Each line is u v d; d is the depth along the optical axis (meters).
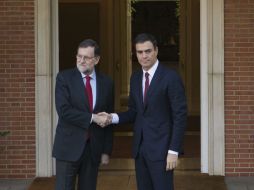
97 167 11.27
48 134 16.56
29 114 16.56
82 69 10.87
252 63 16.44
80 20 27.22
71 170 11.01
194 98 27.73
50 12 16.50
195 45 27.95
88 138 11.01
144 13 31.08
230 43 16.44
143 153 10.84
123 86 29.48
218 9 16.36
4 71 16.52
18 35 16.45
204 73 16.77
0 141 16.59
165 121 10.74
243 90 16.45
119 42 28.38
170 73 10.69
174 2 30.95
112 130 11.35
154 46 10.72
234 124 16.53
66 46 27.06
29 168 16.69
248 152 16.56
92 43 10.90
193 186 15.67
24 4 16.42
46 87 16.47
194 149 20.34
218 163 16.64
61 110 10.85
